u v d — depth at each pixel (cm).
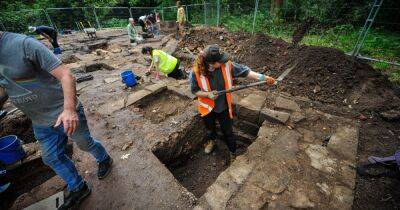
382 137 296
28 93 167
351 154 266
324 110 355
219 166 349
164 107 420
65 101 163
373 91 395
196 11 1727
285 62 503
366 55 643
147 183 250
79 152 303
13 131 373
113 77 557
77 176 228
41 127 189
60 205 229
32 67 159
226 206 216
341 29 852
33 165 294
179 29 1122
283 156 268
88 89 493
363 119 330
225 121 285
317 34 879
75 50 885
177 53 700
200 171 345
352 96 385
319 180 236
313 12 1002
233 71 263
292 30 950
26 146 312
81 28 1698
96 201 236
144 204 227
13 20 1362
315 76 432
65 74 164
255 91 419
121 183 253
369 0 895
